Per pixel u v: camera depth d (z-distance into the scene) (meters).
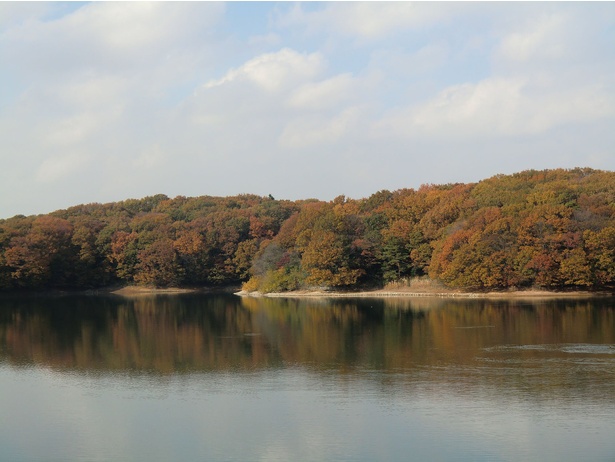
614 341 51.25
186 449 28.61
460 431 29.75
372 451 27.73
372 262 120.69
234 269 148.12
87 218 161.12
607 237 95.62
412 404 34.00
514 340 52.84
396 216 129.25
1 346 56.03
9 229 136.75
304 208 157.12
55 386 40.00
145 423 32.19
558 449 27.39
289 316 79.50
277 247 132.75
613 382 37.38
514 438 28.70
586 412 31.91
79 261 142.62
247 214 162.50
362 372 41.81
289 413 33.09
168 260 143.25
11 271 130.75
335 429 30.52
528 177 136.88
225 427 31.27
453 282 104.88
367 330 62.41
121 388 39.16
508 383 37.72
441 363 43.94
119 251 148.38
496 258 101.38
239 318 78.38
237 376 41.72
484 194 122.56
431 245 116.06
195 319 78.06
